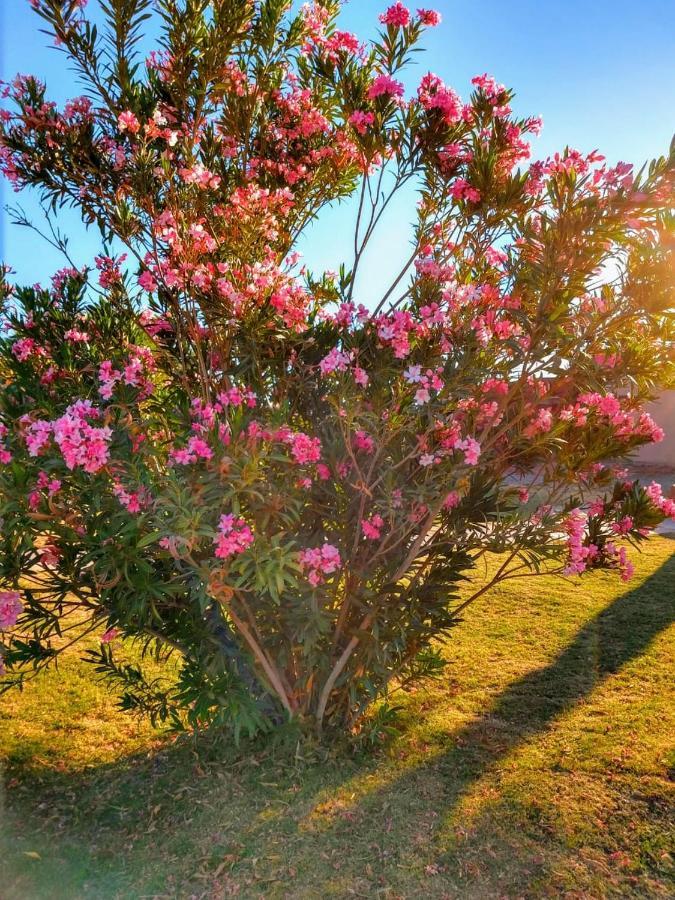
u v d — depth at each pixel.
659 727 3.33
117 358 2.90
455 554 3.03
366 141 2.92
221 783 2.92
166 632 2.95
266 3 2.90
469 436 2.68
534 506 3.19
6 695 3.80
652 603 5.16
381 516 2.90
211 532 2.24
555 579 5.90
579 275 2.49
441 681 3.96
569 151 2.65
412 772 2.99
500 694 3.77
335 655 3.18
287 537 2.91
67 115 2.74
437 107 2.76
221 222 3.04
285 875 2.35
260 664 3.08
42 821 2.68
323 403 2.96
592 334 2.60
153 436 2.80
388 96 2.81
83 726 3.47
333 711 3.33
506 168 2.89
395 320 2.74
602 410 2.87
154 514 2.34
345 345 2.89
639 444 2.99
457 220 2.99
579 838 2.54
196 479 2.34
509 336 2.75
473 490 2.95
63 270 3.09
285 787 2.88
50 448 2.27
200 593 2.51
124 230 2.75
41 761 3.14
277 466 2.63
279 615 2.92
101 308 3.03
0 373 2.94
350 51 3.07
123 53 2.55
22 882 2.33
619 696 3.68
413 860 2.43
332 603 3.02
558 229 2.45
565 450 2.92
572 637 4.55
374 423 2.65
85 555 2.53
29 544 2.40
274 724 3.25
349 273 3.08
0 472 2.35
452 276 3.07
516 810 2.71
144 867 2.41
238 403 2.73
